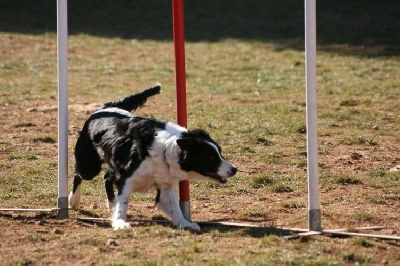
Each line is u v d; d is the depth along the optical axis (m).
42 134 16.81
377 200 11.34
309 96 9.10
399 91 21.77
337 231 9.30
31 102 20.81
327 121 18.09
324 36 31.30
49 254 8.38
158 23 35.06
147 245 8.70
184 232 9.30
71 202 10.98
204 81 24.23
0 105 20.25
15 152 14.91
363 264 7.97
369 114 18.83
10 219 10.18
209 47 30.36
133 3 38.03
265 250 8.45
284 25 33.62
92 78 24.67
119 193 9.80
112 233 9.21
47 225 9.88
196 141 9.48
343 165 13.99
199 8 36.69
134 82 24.12
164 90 22.64
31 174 13.20
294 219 10.23
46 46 30.08
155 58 28.30
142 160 9.64
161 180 9.73
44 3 37.91
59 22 10.30
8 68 25.92
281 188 12.20
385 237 9.02
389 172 13.20
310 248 8.52
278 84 23.34
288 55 28.39
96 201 11.55
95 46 30.50
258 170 13.60
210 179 9.70
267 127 17.17
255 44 30.72
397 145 15.77
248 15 35.41
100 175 13.03
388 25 32.34
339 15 34.09
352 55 28.06
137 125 9.87
